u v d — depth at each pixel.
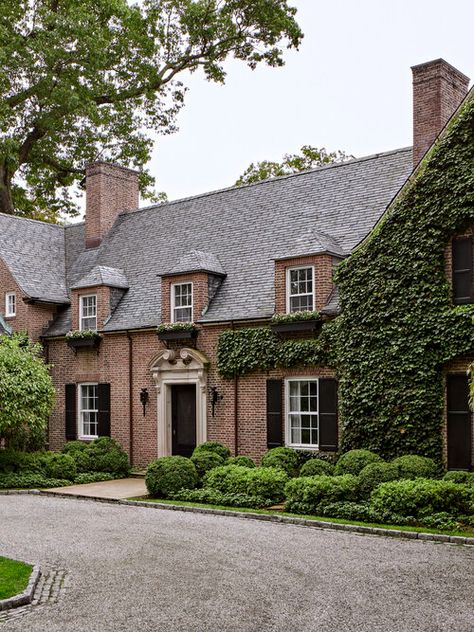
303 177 22.89
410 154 20.64
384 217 16.94
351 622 7.55
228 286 21.12
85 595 8.60
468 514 12.95
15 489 18.44
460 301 15.86
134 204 28.88
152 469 16.92
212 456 17.77
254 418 19.45
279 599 8.38
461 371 15.64
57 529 12.83
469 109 16.02
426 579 9.22
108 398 23.00
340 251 18.80
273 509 14.62
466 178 15.86
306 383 18.80
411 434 15.99
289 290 18.95
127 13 30.72
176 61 34.47
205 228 24.09
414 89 19.78
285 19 32.84
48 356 24.88
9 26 29.58
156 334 21.86
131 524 13.34
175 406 21.62
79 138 34.53
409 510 13.06
